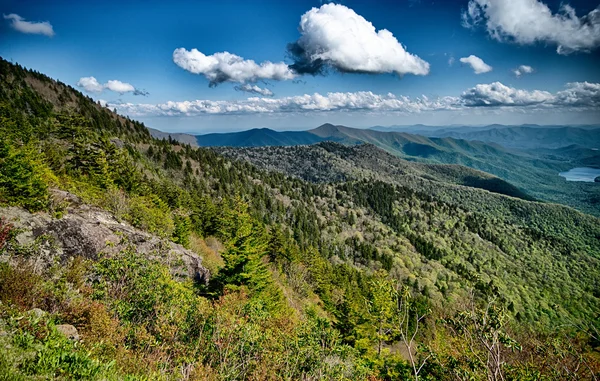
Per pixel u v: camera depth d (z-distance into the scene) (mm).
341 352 14477
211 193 114562
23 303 8875
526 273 154125
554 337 8805
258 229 48438
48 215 16531
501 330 6848
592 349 8312
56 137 52969
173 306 12617
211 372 10070
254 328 12242
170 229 32031
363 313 29031
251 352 11914
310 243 116125
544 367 8867
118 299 12227
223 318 12102
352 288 66438
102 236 18312
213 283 26359
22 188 15773
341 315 34594
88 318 10016
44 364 6336
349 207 193750
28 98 111812
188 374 9711
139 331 10594
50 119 100688
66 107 131750
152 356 10023
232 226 37938
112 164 47156
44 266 12852
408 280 114938
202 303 13141
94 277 13773
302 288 45844
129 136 131125
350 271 85688
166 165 121062
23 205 15906
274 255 51250
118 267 13133
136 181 47406
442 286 114125
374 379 13680
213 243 49500
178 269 22406
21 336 6836
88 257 16109
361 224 170875
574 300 128125
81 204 22094
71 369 6668
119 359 8828
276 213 129625
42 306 9680
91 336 9109
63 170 36250
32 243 13375
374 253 132375
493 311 6801
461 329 7477
